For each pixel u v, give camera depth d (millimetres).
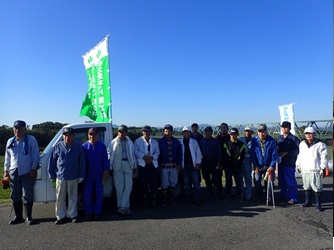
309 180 6402
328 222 5477
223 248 4336
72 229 5289
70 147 5660
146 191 6641
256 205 6809
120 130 6176
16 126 5598
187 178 7168
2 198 7891
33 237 4914
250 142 7391
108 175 6102
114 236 4910
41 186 5832
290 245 4402
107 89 7844
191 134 7898
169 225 5430
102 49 8000
